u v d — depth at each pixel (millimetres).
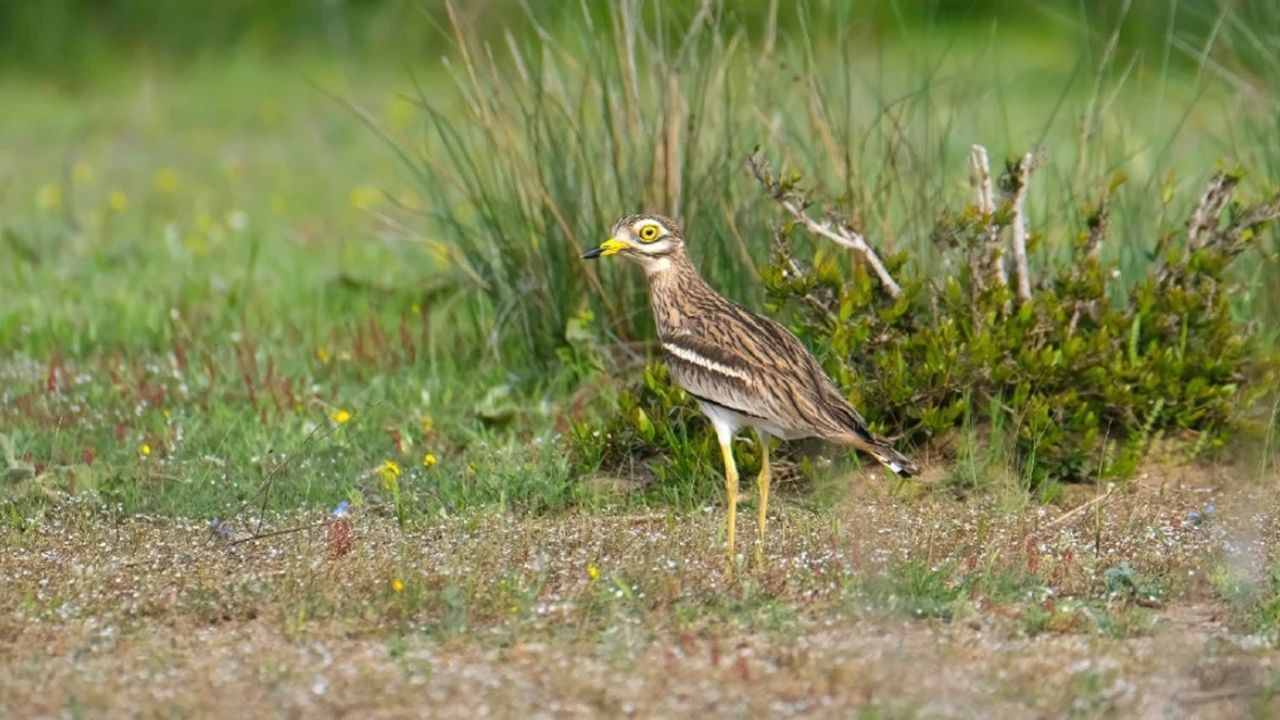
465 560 10281
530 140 13898
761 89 14281
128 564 10359
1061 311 12422
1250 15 16250
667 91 13516
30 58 30781
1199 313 12672
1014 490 11797
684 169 13562
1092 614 9359
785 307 13094
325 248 19125
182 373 14266
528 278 14133
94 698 8125
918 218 13305
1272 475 12172
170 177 22672
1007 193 12719
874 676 8305
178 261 18297
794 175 12297
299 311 16234
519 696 8148
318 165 24281
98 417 13203
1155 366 12367
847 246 12359
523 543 10625
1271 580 9984
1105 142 15078
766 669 8477
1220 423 12539
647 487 12195
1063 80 25688
